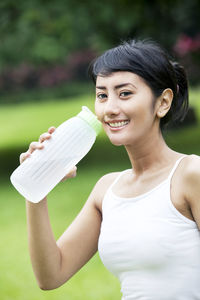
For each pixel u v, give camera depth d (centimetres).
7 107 4384
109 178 269
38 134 2550
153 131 249
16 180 239
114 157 1628
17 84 4822
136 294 241
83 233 271
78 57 4791
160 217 236
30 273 689
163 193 238
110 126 245
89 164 1534
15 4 1709
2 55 1942
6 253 777
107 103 243
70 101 4347
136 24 1723
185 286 234
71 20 1795
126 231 241
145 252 236
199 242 236
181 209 236
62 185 1259
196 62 1633
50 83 4847
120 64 241
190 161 239
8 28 1777
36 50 1919
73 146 240
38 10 1734
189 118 1947
